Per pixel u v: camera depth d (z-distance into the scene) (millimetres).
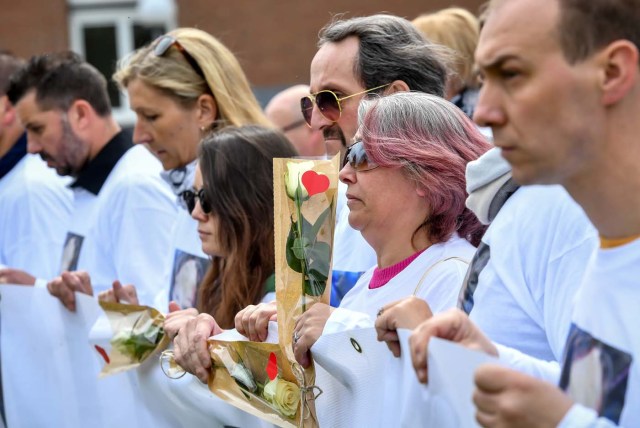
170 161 7738
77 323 6855
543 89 2988
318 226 4617
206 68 7645
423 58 6039
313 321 4434
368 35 5988
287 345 4559
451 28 7965
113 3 24906
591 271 3312
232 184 5965
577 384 3305
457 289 4535
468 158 4715
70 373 6957
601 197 3125
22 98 8711
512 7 3041
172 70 7617
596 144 3035
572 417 2887
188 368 5211
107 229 8070
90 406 6785
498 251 4105
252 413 4816
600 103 3008
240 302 5902
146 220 7734
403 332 3752
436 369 3357
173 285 7102
